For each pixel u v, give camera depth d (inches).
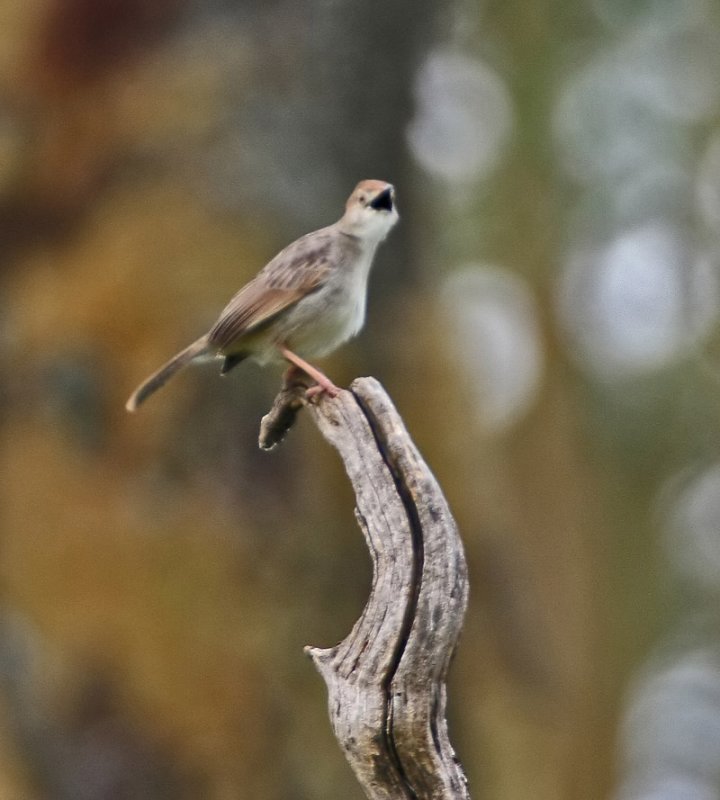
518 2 861.2
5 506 537.3
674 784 944.9
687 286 909.2
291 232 564.1
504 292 918.4
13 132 555.8
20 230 554.3
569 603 803.4
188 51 569.6
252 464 542.9
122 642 530.6
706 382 901.2
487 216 885.8
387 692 259.8
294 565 543.8
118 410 539.5
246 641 535.8
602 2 886.4
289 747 538.0
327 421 279.0
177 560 533.6
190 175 559.5
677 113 909.8
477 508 643.5
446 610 260.4
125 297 546.0
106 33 561.6
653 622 892.6
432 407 614.9
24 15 557.9
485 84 901.2
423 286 633.6
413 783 262.2
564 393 844.0
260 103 570.3
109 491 536.7
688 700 960.3
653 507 905.5
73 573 533.0
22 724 525.0
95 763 526.3
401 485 267.6
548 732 711.1
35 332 546.0
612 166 912.3
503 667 670.5
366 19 576.7
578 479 839.7
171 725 529.7
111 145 560.1
